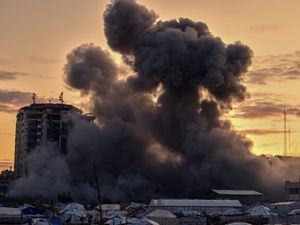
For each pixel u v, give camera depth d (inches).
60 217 3976.4
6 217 3521.2
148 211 4384.8
